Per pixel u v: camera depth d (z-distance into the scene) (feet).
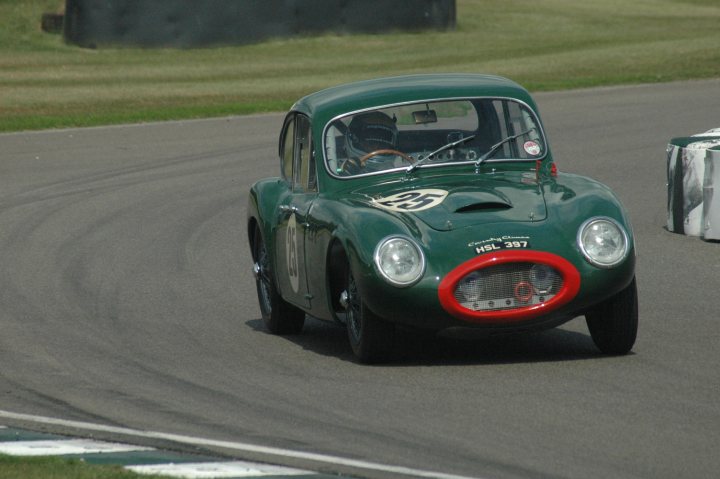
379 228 86.12
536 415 73.20
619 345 88.69
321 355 95.20
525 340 96.53
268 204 107.34
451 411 75.10
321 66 385.70
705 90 297.33
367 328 87.35
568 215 86.84
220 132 262.06
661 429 69.15
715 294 114.52
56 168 223.30
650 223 157.58
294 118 106.52
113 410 80.07
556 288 84.33
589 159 214.48
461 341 96.73
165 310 118.21
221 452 67.77
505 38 445.37
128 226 168.76
